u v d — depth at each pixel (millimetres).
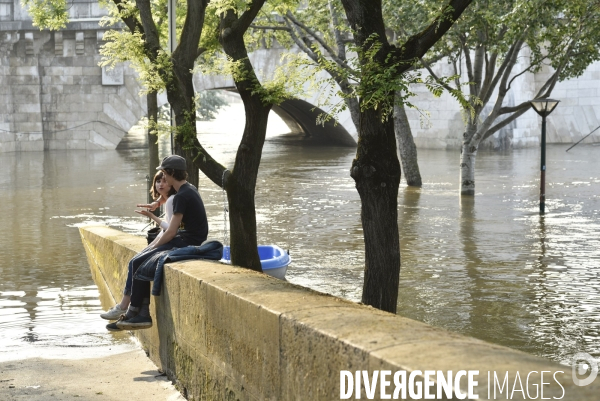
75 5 51688
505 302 11633
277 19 34531
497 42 24266
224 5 9453
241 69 9430
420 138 55438
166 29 18391
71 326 10156
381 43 7879
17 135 51656
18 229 19891
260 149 9680
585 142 60469
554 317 10727
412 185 30625
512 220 20875
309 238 18125
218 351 5629
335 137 60281
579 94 60594
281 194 27734
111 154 49125
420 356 3406
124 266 9477
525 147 55438
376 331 3900
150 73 11953
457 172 36469
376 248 8672
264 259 12156
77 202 25703
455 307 11336
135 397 6555
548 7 23297
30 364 7918
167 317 7035
